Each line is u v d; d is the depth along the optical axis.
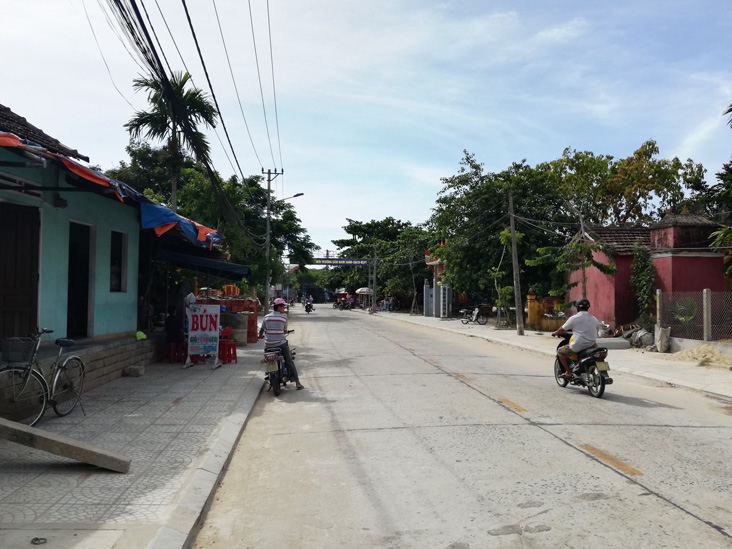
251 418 8.26
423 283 53.22
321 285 95.62
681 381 11.61
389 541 4.09
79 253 10.80
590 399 9.43
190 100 17.67
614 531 4.16
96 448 5.46
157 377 11.24
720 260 18.88
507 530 4.21
